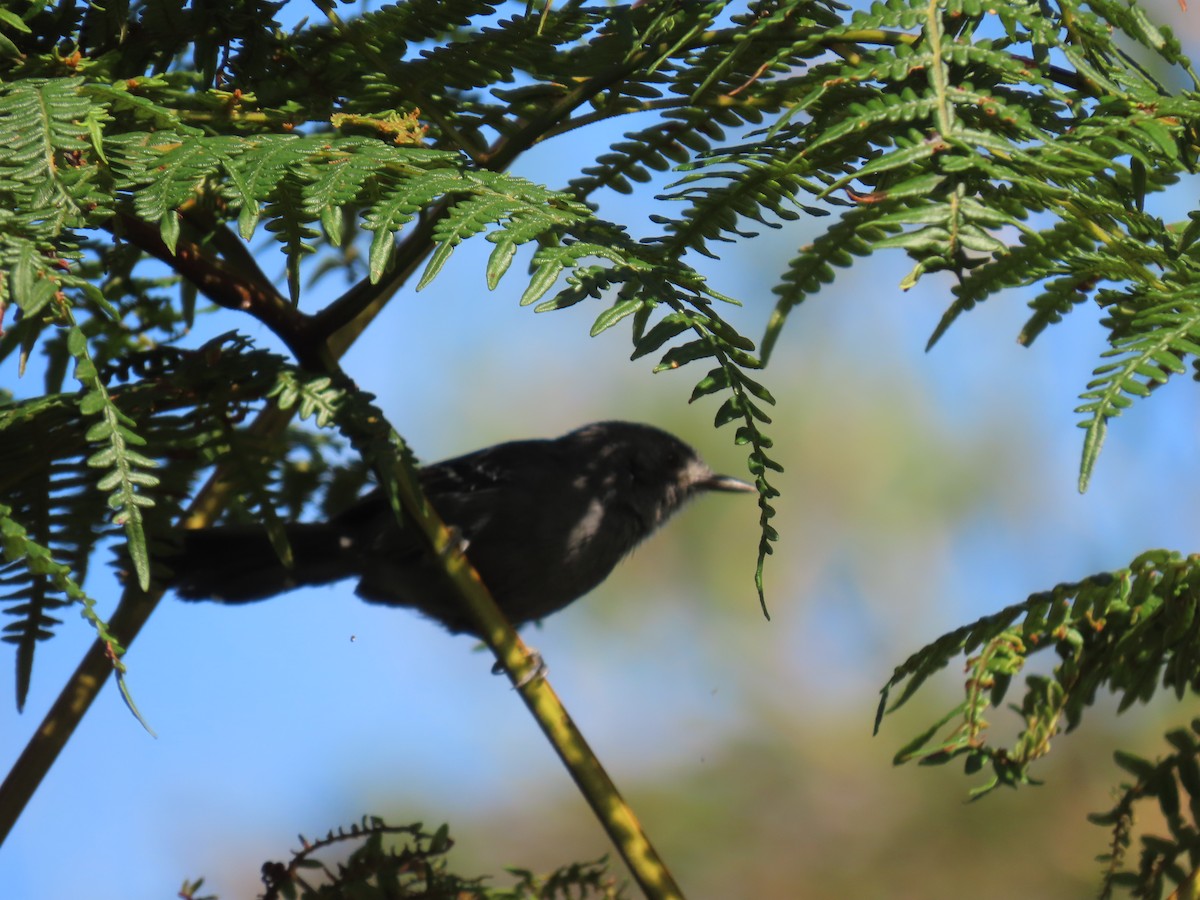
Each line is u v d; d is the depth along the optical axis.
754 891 11.62
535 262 4.04
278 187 4.49
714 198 4.81
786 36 5.06
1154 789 4.93
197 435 5.20
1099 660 4.59
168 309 6.36
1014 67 4.26
